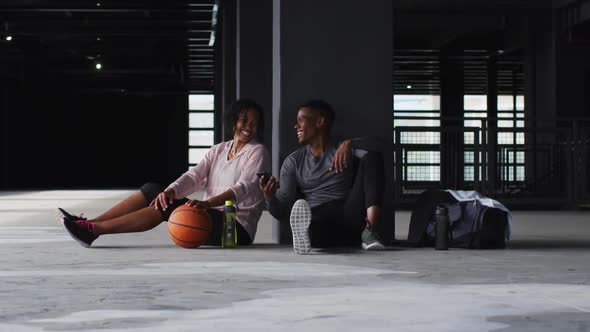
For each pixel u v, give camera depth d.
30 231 7.24
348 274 3.91
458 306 2.93
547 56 17.59
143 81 32.94
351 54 5.94
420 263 4.43
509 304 2.98
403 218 9.78
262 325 2.56
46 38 22.75
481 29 20.56
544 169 12.62
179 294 3.23
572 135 12.64
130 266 4.26
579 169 12.65
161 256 4.81
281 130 5.92
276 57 6.12
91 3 17.42
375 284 3.54
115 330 2.48
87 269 4.12
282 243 5.82
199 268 4.17
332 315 2.74
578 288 3.43
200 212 5.29
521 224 8.84
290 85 5.91
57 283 3.57
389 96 5.96
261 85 13.28
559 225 8.64
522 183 12.59
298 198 5.49
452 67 26.61
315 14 5.93
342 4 5.93
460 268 4.18
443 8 17.22
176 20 19.05
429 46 24.30
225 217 5.44
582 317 2.71
